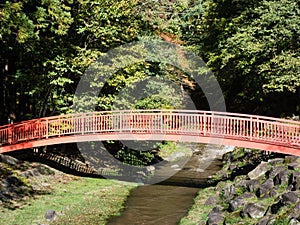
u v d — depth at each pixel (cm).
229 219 1365
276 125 1706
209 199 1753
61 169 2228
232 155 2459
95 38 2320
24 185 1827
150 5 2822
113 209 1753
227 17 2814
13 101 2352
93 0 2191
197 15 3516
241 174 1952
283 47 2017
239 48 2142
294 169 1481
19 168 1997
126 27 2375
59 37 2128
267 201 1376
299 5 2000
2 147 1962
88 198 1858
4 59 2256
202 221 1513
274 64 2025
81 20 2178
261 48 2003
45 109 2266
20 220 1494
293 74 1911
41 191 1844
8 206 1603
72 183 2061
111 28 2242
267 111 2698
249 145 1775
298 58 1894
